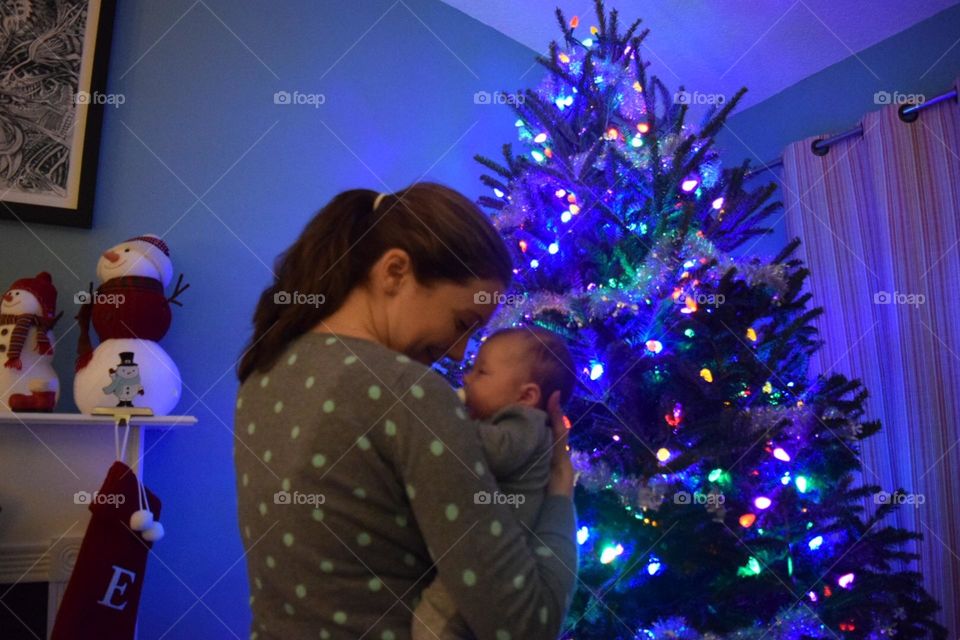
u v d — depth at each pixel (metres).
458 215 0.71
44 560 1.80
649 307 1.65
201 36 2.38
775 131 2.83
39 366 1.87
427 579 0.63
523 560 0.59
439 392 0.62
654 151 1.70
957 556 2.08
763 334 1.70
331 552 0.58
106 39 2.22
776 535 1.55
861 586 1.57
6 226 2.08
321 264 0.70
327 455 0.59
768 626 1.49
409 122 2.66
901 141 2.28
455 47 2.78
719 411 1.60
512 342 1.13
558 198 1.85
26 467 1.81
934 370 2.17
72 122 2.17
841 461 1.65
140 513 1.64
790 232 2.62
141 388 1.85
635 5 2.62
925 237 2.21
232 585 2.19
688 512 1.48
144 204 2.24
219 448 2.23
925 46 2.35
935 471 2.15
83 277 2.14
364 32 2.62
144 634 2.08
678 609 1.51
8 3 2.15
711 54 2.76
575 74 2.03
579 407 1.65
